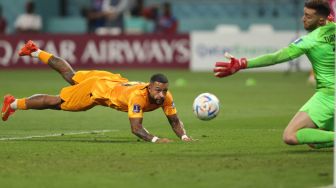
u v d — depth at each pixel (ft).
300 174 75.72
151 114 148.05
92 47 293.02
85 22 331.77
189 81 245.24
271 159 85.35
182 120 137.18
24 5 332.19
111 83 102.47
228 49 289.12
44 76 264.93
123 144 99.91
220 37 289.53
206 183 71.61
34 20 304.30
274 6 339.57
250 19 332.80
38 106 107.04
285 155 88.58
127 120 138.00
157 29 305.12
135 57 293.64
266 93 200.34
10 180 73.87
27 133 117.60
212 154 89.40
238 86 225.76
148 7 330.34
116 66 293.64
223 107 162.71
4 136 113.09
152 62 294.25
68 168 80.33
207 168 79.56
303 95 193.57
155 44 293.43
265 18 333.01
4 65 295.69
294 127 89.20
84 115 146.51
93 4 326.03
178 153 90.43
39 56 109.19
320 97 90.12
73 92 104.47
